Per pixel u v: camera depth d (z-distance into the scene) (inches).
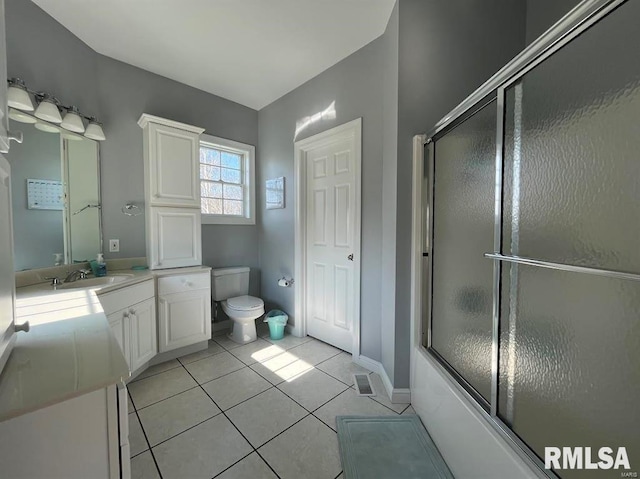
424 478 49.1
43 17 71.6
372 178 85.7
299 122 109.3
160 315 87.6
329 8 71.1
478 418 44.5
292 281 115.0
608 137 33.8
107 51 86.8
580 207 36.2
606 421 34.6
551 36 35.4
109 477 28.3
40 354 32.0
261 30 78.8
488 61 69.9
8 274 31.0
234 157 125.4
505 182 44.6
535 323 40.7
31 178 70.2
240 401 70.3
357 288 90.0
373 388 76.5
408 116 68.9
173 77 102.0
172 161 94.3
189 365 88.9
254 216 129.0
